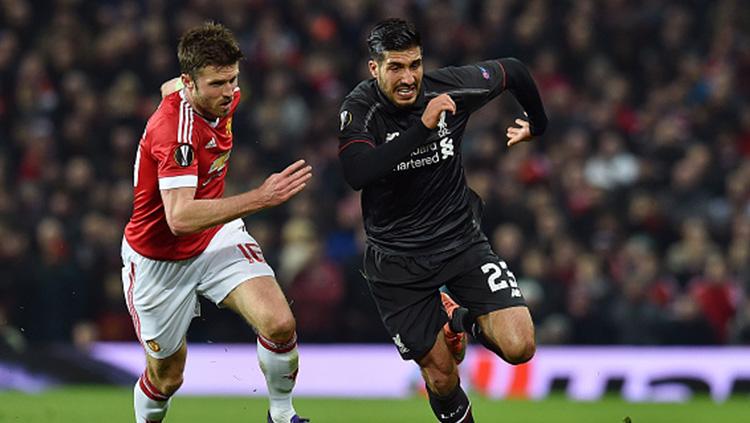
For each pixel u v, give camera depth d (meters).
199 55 21.06
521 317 22.52
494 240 48.75
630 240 50.28
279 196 21.03
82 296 47.84
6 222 49.56
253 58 56.53
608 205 50.94
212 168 22.42
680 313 46.41
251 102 55.28
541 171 51.47
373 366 43.66
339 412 35.91
